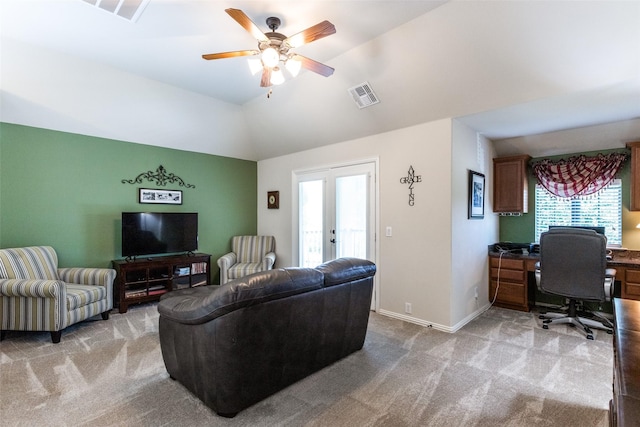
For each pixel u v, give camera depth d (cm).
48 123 379
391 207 396
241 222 579
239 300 185
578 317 358
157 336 328
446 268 346
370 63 323
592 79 264
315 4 243
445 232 348
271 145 534
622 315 152
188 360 211
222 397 192
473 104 323
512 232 477
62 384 234
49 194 387
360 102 377
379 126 398
